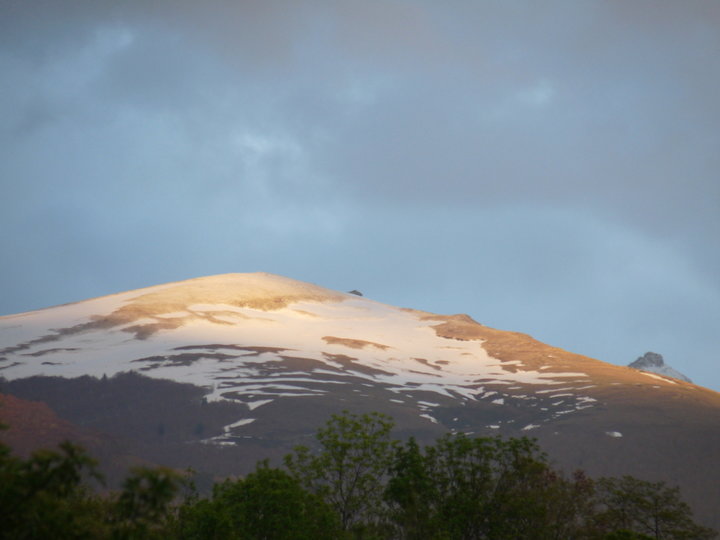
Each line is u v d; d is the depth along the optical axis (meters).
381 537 81.94
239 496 74.56
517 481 89.81
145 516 37.91
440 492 86.19
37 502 35.41
